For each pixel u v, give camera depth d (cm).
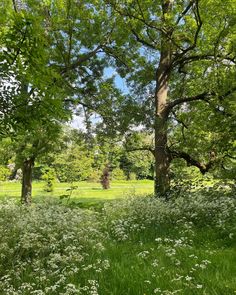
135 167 2577
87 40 1958
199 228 1009
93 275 596
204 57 1905
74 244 777
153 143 2047
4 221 910
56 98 563
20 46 522
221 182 1500
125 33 1978
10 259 676
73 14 1827
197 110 1945
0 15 547
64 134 2011
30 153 1880
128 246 855
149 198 1402
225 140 1672
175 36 1866
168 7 1833
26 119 568
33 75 536
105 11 1889
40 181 4894
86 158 3350
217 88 1716
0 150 1995
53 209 1139
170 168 2098
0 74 533
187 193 1431
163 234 965
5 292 526
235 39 1770
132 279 573
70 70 1933
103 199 2955
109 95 2061
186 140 1938
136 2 1817
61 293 499
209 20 1739
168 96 2206
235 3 1580
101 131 2016
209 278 564
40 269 623
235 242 831
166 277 577
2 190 4284
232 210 1104
